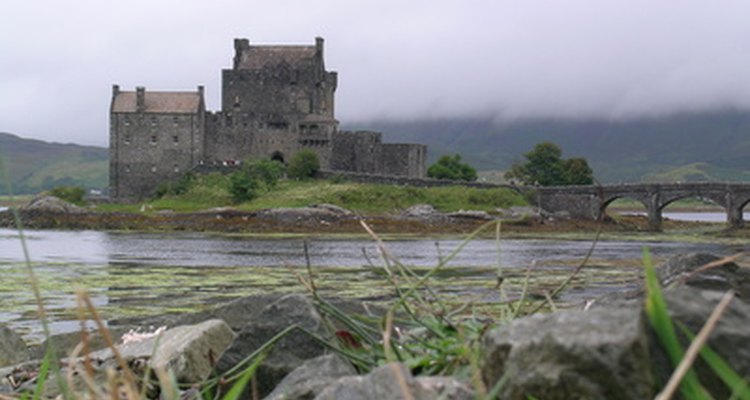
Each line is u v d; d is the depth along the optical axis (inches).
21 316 1210.6
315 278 1852.9
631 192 5152.6
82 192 5689.0
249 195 5482.3
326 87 6446.9
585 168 6717.5
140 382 373.1
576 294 1393.9
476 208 5216.5
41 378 225.8
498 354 184.9
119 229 4623.5
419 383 208.4
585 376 165.8
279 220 4645.7
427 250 3026.6
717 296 185.3
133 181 6013.8
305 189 5526.6
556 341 171.8
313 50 6407.5
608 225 5004.9
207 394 285.7
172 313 1250.6
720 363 146.0
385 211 5142.7
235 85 6294.3
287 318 333.4
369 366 273.3
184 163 6008.9
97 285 1708.9
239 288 1653.5
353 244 3400.6
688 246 3385.8
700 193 4904.0
